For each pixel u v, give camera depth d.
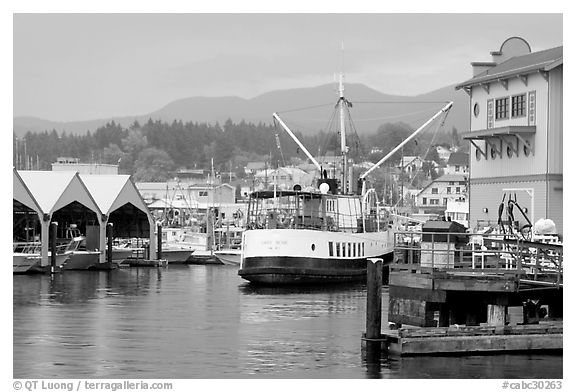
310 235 81.44
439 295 46.47
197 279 92.75
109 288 81.44
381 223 102.38
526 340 45.28
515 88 78.69
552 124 74.81
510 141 78.75
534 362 43.84
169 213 176.62
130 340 51.50
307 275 81.12
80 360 45.91
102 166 168.00
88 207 103.81
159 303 69.25
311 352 47.59
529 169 76.94
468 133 80.81
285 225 85.56
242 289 80.00
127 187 111.19
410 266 48.38
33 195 96.75
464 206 118.19
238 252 121.38
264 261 80.69
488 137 80.50
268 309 65.12
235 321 58.97
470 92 84.25
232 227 154.88
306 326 56.69
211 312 63.62
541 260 55.38
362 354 45.72
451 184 195.75
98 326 56.78
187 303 69.25
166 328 55.88
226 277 95.88
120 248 114.00
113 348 48.91
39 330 55.12
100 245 106.44
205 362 45.38
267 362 45.22
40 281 88.06
